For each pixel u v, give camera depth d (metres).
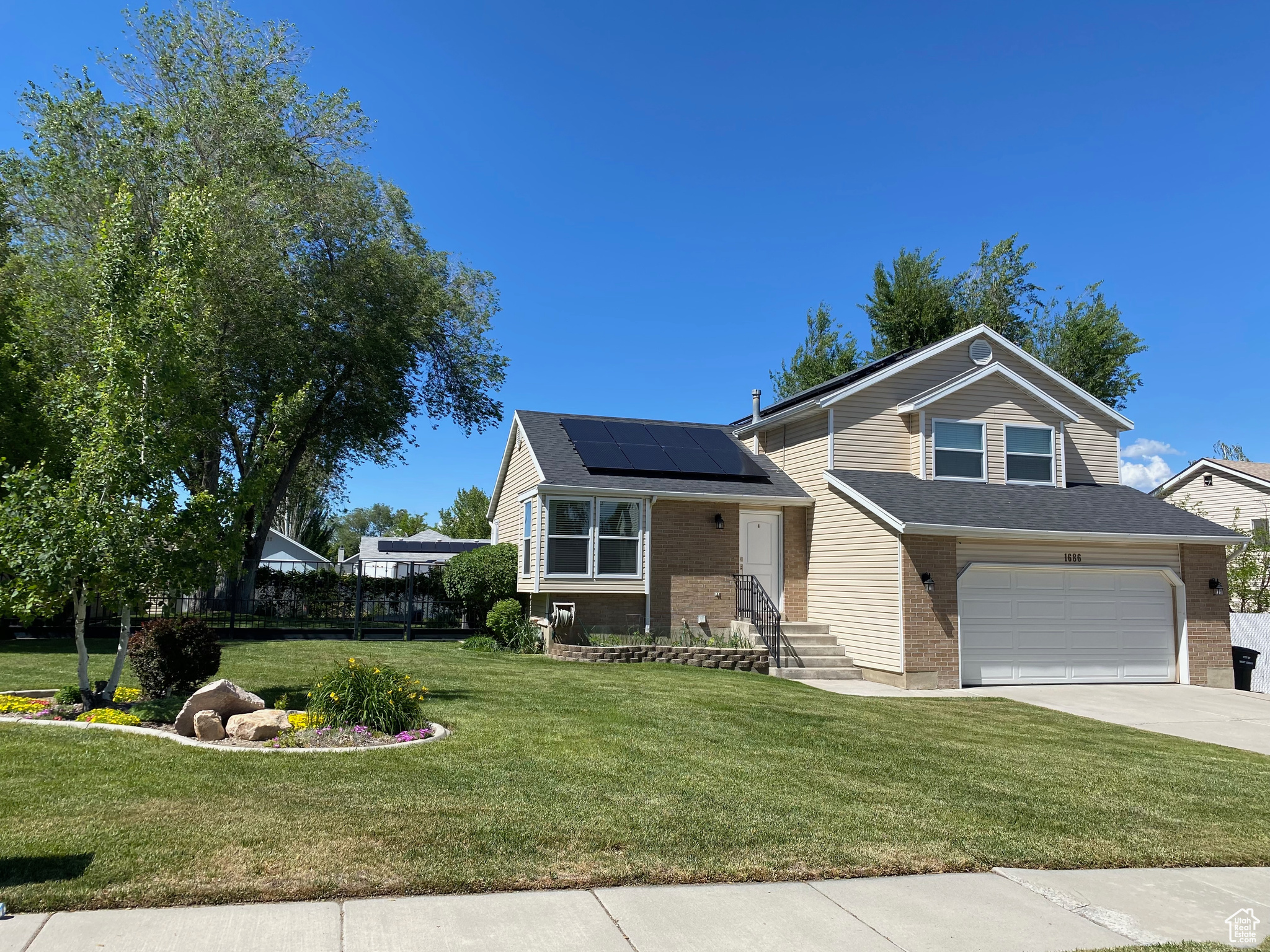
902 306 37.06
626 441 19.83
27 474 8.84
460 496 54.91
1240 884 5.82
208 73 23.78
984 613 16.14
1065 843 6.42
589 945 4.32
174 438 9.52
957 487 17.97
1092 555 16.83
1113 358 36.09
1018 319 38.38
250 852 5.15
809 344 39.94
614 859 5.44
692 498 17.98
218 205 20.31
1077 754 9.78
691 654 16.28
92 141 21.78
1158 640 17.14
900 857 5.86
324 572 24.70
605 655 16.05
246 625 21.38
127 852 5.03
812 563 18.91
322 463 30.09
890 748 9.41
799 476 19.67
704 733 9.47
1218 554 17.47
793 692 13.38
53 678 11.58
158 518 9.07
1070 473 19.89
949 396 18.59
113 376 9.07
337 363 25.70
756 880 5.34
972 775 8.34
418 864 5.14
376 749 7.86
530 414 20.89
